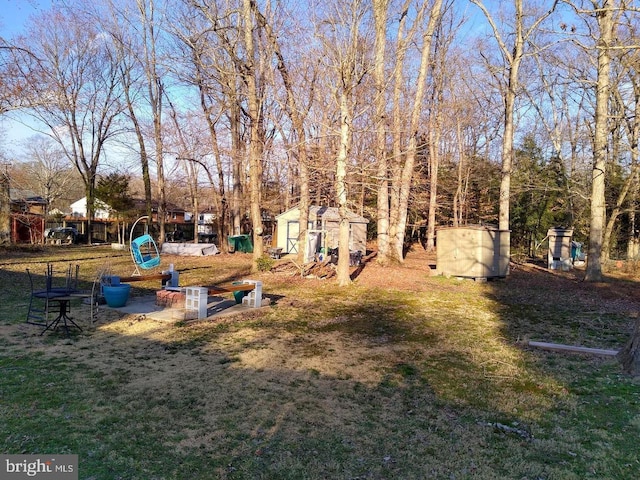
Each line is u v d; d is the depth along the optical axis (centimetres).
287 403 447
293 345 669
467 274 1539
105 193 3145
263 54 1617
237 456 340
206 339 682
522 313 987
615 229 2512
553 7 1436
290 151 1730
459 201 3134
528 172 2761
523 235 3034
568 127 2475
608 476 322
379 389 496
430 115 2673
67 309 836
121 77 2964
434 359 617
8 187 2289
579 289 1370
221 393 466
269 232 3656
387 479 314
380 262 1809
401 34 1744
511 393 490
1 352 575
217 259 2062
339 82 1259
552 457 351
